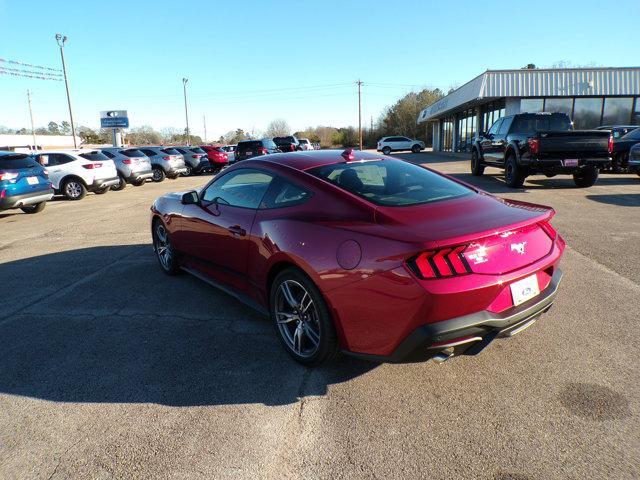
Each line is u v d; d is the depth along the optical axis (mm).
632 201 8883
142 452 2379
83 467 2293
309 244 2902
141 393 2910
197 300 4496
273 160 3707
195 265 4648
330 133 93688
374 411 2643
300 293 3143
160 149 21109
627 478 2074
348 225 2787
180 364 3254
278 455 2318
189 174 25234
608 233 6359
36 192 10828
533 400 2672
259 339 3605
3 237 8391
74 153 14414
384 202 2936
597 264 5020
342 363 3199
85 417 2689
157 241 5484
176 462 2295
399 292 2449
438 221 2652
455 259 2449
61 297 4746
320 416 2615
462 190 3367
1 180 10086
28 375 3186
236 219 3725
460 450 2301
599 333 3438
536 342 3340
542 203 8844
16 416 2727
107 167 15047
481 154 14000
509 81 23406
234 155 26688
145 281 5160
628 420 2463
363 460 2262
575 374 2918
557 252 3000
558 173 10516
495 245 2590
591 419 2482
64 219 10195
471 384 2863
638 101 23656
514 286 2643
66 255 6590
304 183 3254
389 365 3141
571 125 11680
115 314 4211
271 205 3434
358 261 2619
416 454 2287
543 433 2393
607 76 23062
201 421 2609
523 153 10539
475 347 2607
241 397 2828
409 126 67500
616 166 14250
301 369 3137
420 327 2436
